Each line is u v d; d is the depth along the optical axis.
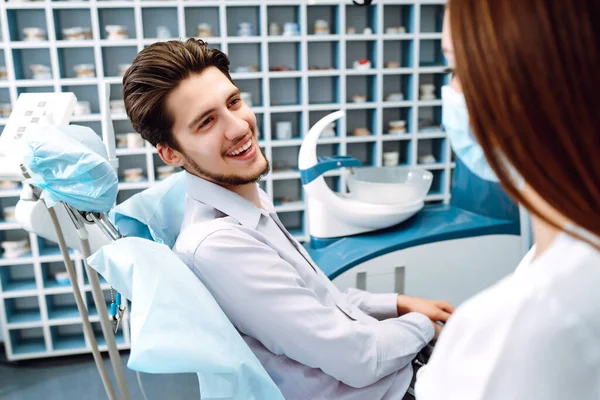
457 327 0.46
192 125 1.12
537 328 0.40
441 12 3.29
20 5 2.76
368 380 1.13
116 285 1.02
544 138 0.39
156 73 1.10
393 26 3.28
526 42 0.38
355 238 1.76
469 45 0.42
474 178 1.83
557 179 0.39
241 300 1.09
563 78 0.37
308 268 1.25
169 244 1.35
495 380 0.42
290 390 1.15
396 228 1.79
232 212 1.20
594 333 0.39
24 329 3.21
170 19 3.08
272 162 3.26
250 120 1.19
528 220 1.74
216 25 3.11
